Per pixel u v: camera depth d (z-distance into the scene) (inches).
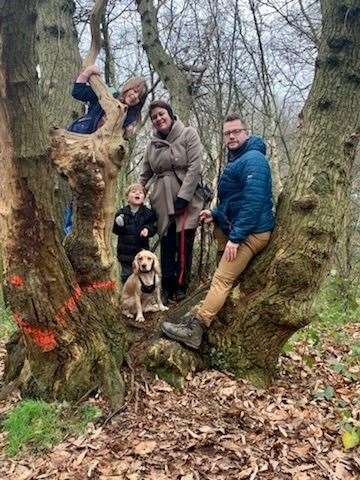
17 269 146.9
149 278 196.5
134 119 182.9
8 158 136.8
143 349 177.5
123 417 151.4
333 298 335.3
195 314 178.2
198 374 173.6
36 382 161.6
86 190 153.4
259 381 173.6
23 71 128.5
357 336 246.8
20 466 135.9
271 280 167.3
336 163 162.9
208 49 351.3
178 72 339.3
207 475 128.9
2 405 162.1
